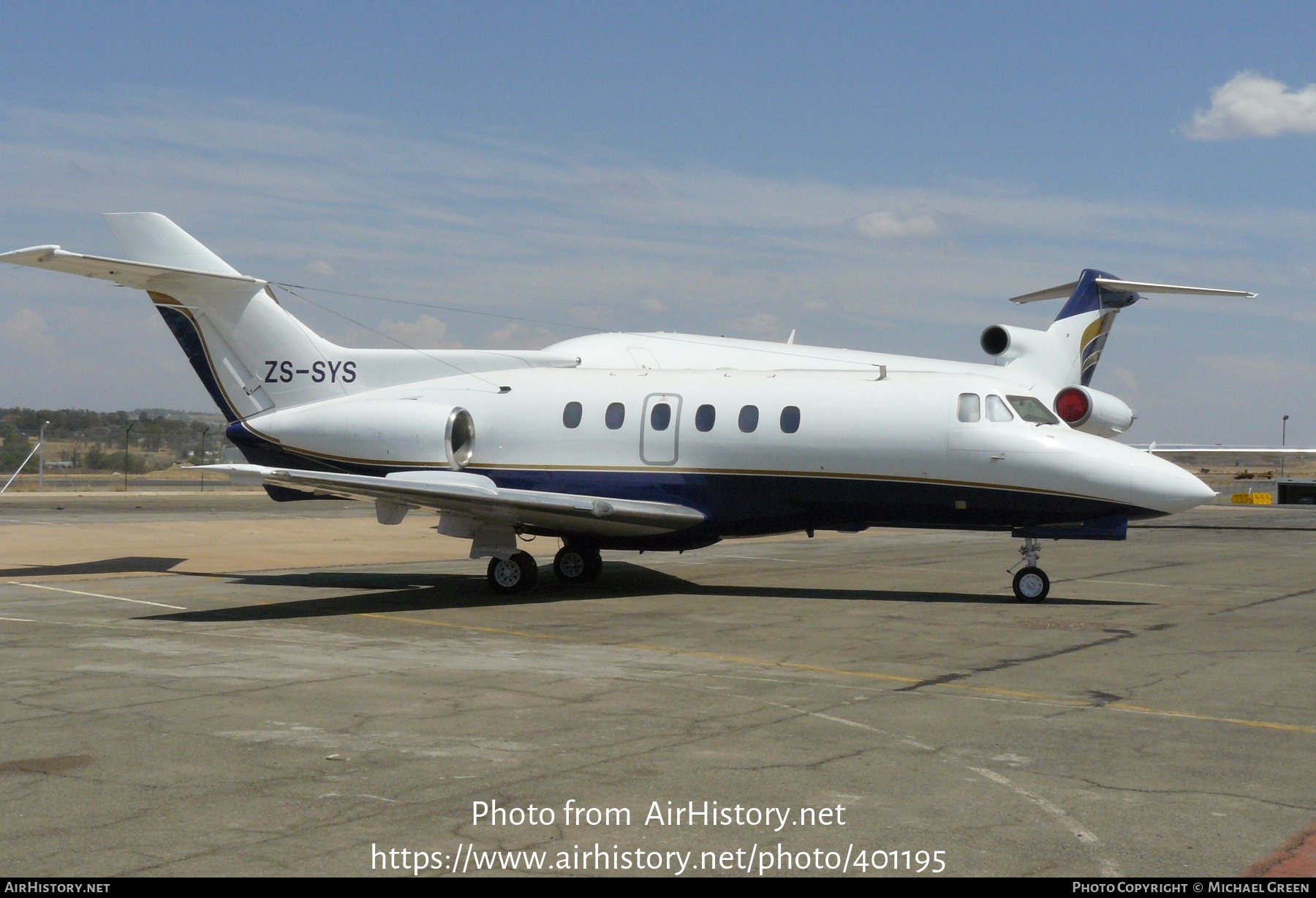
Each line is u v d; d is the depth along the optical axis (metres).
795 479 17.64
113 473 105.31
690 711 9.14
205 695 9.70
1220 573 22.61
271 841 6.02
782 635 13.42
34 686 10.09
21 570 21.61
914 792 6.93
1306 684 10.47
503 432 19.08
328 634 13.44
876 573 22.09
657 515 17.44
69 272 19.48
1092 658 11.89
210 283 20.39
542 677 10.58
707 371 19.03
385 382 20.28
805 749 7.94
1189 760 7.71
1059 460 16.44
